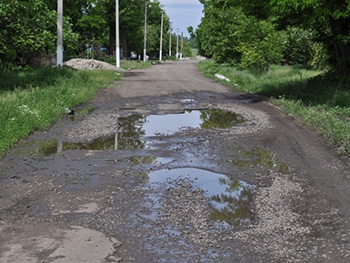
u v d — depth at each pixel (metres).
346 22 16.11
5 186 6.29
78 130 10.34
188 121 11.71
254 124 11.09
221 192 6.09
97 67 30.84
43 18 22.48
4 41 20.61
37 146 8.76
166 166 7.39
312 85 16.88
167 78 26.94
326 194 5.99
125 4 54.69
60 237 4.62
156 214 5.29
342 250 4.38
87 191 6.10
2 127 9.27
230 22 31.89
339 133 8.79
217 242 4.55
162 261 4.12
